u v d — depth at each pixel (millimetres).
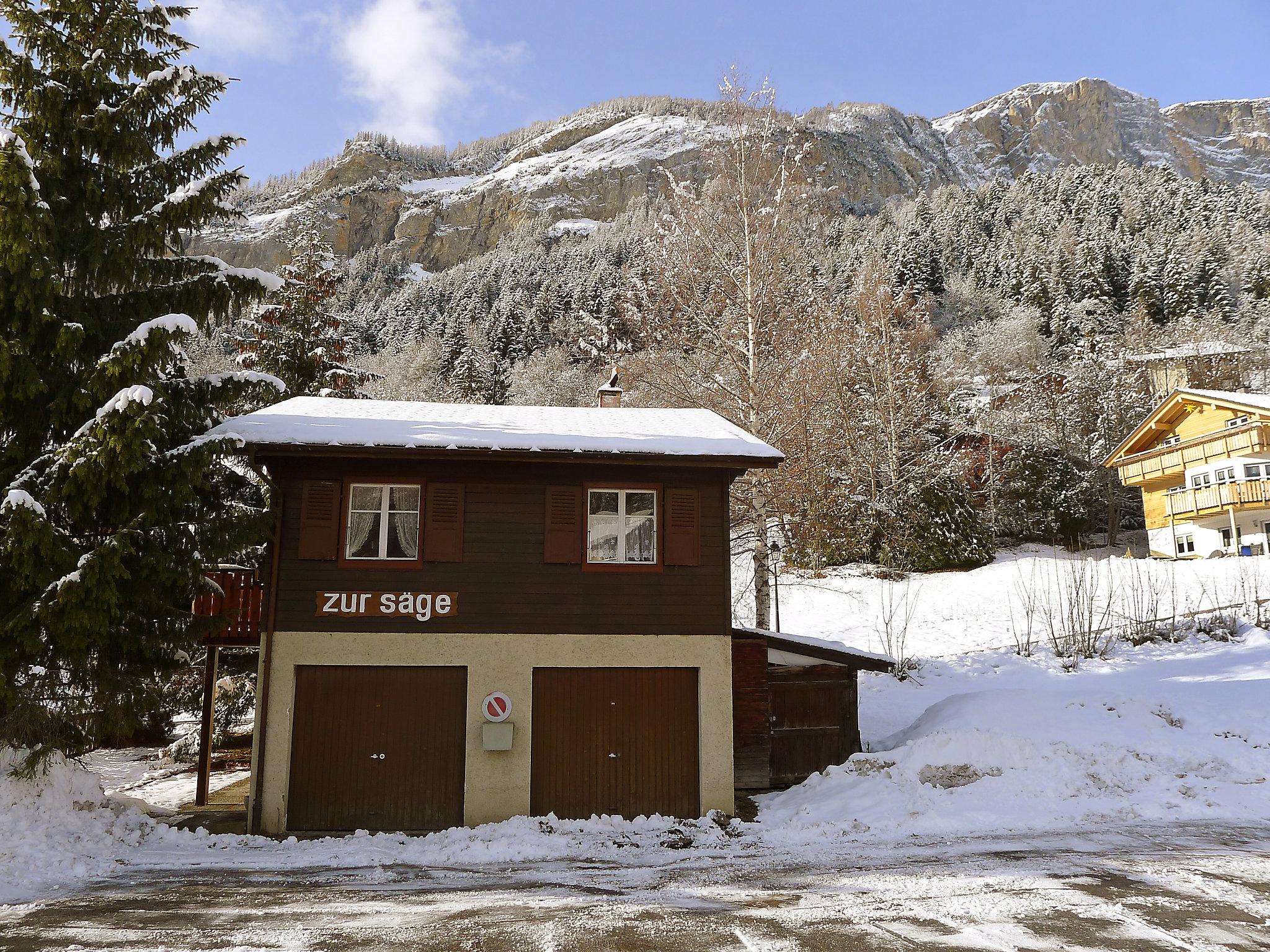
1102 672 24844
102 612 12023
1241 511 39750
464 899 10031
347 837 13859
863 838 13227
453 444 14648
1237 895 9688
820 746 17438
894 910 9320
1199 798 14414
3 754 12664
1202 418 43250
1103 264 83688
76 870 11258
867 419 42469
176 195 13883
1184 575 34375
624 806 15047
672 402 24125
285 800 14266
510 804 14680
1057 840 12633
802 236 25641
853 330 36500
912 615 33844
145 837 13117
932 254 90750
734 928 8766
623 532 15859
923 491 43969
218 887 10617
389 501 15477
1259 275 82312
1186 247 83188
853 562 41594
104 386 12766
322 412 16875
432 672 15086
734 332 23984
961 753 15914
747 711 17094
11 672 12461
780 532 26922
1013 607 33344
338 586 14953
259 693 14664
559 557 15406
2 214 12086
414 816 14602
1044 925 8719
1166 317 78500
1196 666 24000
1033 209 106750
